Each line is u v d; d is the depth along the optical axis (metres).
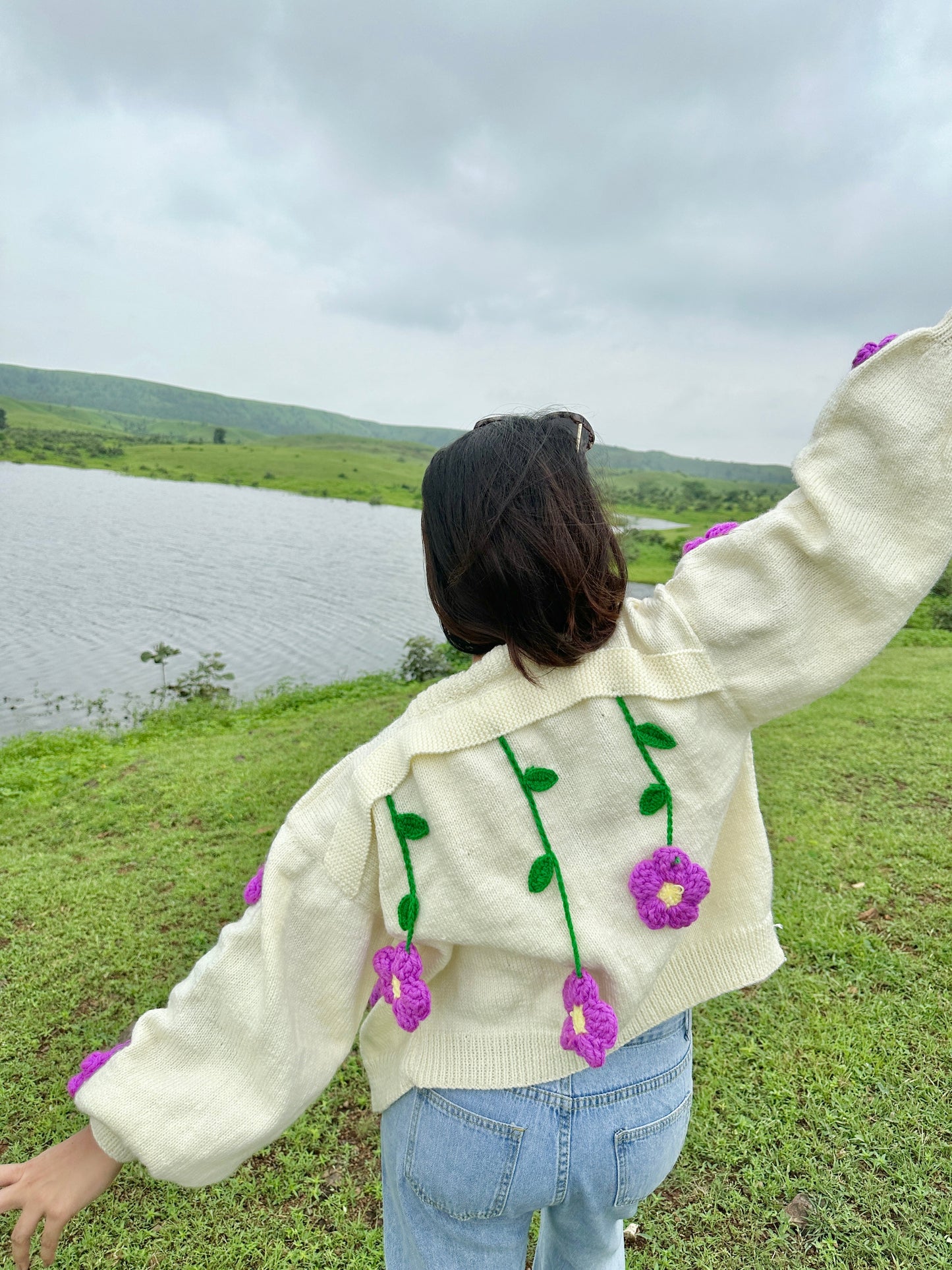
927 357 0.81
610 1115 0.94
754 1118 2.32
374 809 0.89
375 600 22.86
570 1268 1.16
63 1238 2.09
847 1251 1.92
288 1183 2.22
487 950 0.89
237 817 5.18
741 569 0.84
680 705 0.82
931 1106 2.32
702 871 0.82
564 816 0.84
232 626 18.00
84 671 13.30
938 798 4.75
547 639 0.83
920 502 0.79
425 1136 0.96
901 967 2.97
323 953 0.95
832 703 7.33
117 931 3.66
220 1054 0.98
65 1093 2.62
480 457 0.86
